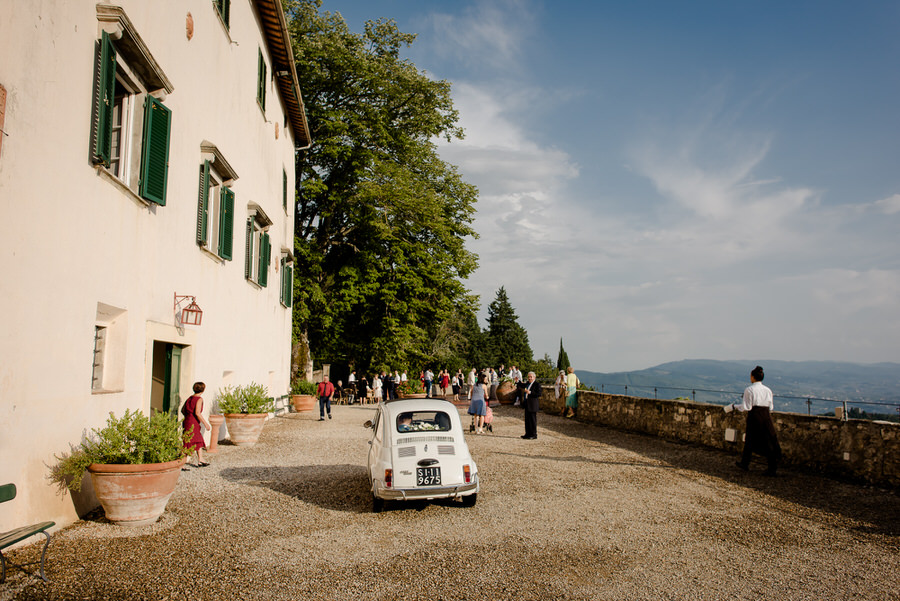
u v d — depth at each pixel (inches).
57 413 255.9
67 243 263.0
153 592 194.1
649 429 665.6
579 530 277.4
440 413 342.3
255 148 679.1
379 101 1279.5
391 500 311.4
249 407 548.1
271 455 488.7
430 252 1328.7
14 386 226.8
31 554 226.5
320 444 563.2
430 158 1401.3
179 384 446.6
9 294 223.8
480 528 280.5
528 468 440.1
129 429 277.0
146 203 352.2
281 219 895.7
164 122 363.6
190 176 441.4
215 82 507.5
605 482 390.6
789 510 318.0
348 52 1180.5
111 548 237.1
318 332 1327.5
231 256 549.6
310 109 1214.3
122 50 315.3
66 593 190.7
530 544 255.4
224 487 361.1
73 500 270.8
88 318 282.2
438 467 311.6
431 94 1286.9
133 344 336.2
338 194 1247.5
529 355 3225.9
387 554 240.1
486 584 208.4
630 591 204.1
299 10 1198.9
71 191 265.6
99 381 318.0
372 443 356.5
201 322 477.1
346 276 1256.2
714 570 225.6
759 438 421.4
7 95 221.5
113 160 337.1
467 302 1389.0
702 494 355.9
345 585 205.3
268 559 231.0
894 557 242.8
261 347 735.1
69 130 262.8
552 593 201.2
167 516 289.7
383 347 1302.9
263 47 717.9
